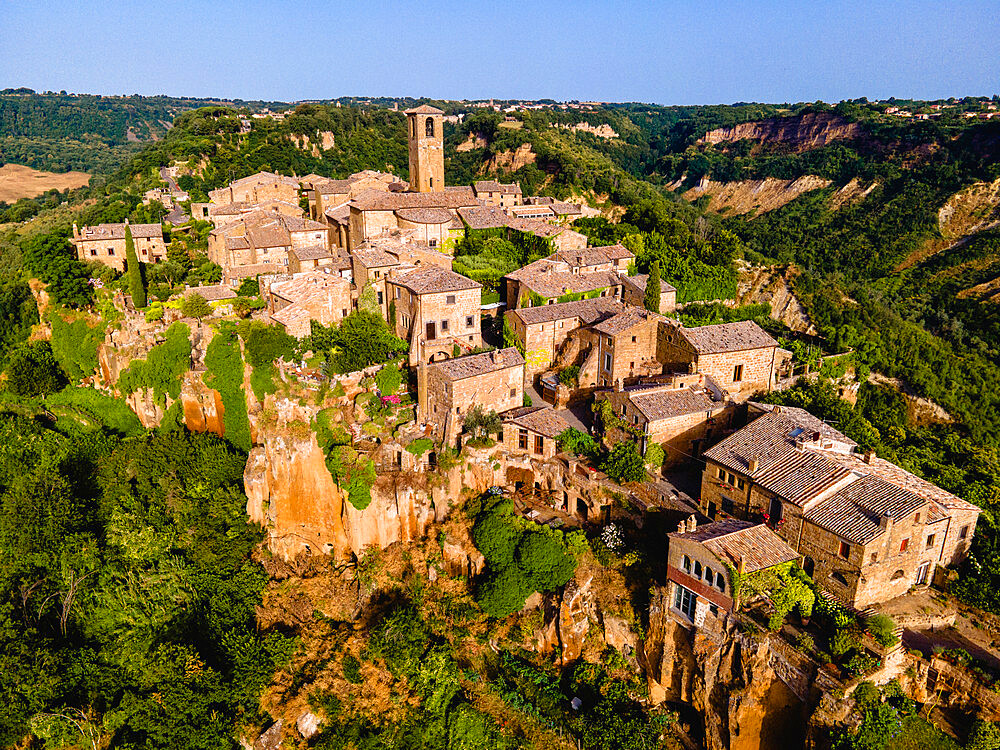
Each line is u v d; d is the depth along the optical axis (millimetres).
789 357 82562
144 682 61781
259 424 80312
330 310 86500
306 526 77500
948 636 49781
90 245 121125
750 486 57094
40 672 60438
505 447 72500
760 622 48844
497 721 55656
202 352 90938
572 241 114812
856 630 46781
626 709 53875
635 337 78625
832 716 43719
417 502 71688
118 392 100000
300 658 64438
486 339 91625
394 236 104562
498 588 61531
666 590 53531
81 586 70312
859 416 76875
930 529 51906
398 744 56000
